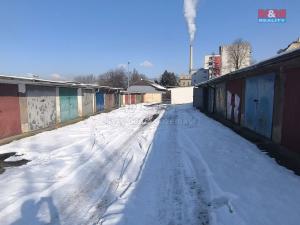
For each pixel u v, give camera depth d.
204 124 18.59
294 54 8.31
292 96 9.77
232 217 5.20
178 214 5.43
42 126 18.30
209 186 6.79
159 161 9.23
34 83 16.38
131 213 5.50
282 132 10.63
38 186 7.17
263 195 6.11
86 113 28.05
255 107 13.93
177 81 108.00
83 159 9.84
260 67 11.49
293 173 7.60
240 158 9.23
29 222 5.32
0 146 12.47
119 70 90.81
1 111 14.05
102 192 6.70
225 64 53.22
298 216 5.15
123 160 9.65
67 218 5.44
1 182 7.56
